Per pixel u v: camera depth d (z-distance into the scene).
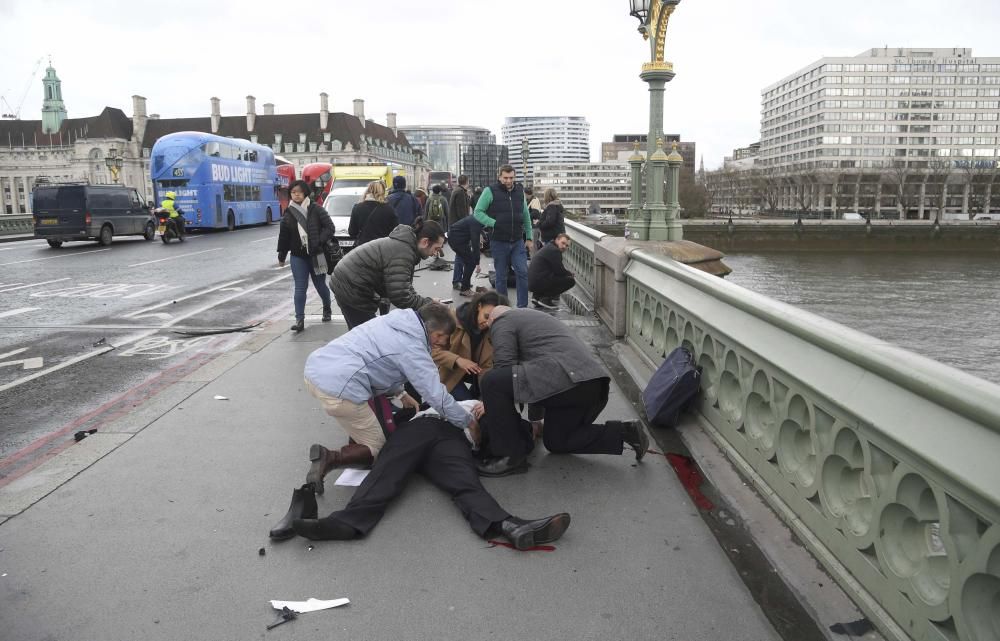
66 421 5.70
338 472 4.46
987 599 2.27
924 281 68.31
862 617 2.85
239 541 3.61
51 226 23.86
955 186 148.62
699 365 5.16
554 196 11.43
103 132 134.50
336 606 3.04
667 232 11.55
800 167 170.75
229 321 10.27
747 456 4.23
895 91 158.12
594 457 4.74
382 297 6.57
